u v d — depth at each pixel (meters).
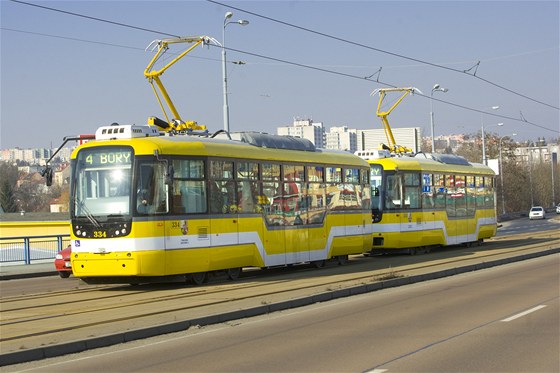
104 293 19.78
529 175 117.62
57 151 21.20
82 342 11.40
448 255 32.06
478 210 39.59
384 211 31.88
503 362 9.83
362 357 10.40
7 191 114.94
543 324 12.98
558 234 49.59
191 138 21.47
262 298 17.14
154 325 12.88
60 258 28.16
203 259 21.11
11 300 18.38
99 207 20.03
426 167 34.44
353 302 17.02
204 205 21.30
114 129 20.61
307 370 9.66
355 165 28.98
